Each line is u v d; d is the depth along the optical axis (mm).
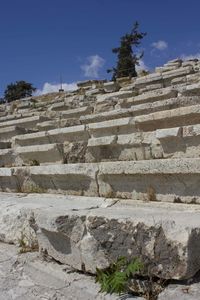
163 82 18438
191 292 3822
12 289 4660
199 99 9727
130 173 6992
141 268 4086
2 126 17656
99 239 4512
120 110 11320
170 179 6484
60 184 8641
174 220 4219
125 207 5898
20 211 6391
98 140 8703
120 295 4074
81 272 4773
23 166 10273
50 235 5137
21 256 5684
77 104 20266
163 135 7215
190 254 3947
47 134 11164
